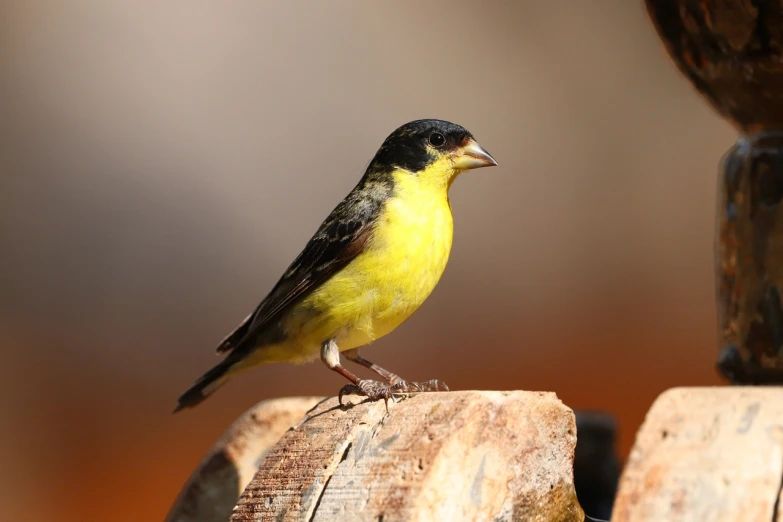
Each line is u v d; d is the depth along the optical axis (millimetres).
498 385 15242
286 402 5750
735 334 5117
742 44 4824
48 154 16781
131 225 16422
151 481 13953
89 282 15945
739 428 3586
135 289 16016
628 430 14195
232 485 5602
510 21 18328
